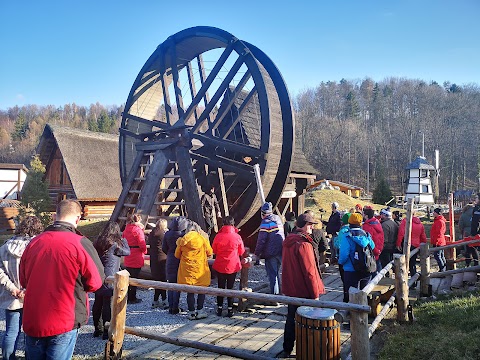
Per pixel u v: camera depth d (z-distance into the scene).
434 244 9.38
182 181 10.02
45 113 122.31
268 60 10.60
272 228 6.27
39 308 2.98
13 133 97.12
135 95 12.27
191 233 5.93
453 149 70.31
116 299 4.38
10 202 24.09
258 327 5.55
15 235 4.32
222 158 10.37
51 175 22.89
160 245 6.95
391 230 7.76
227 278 6.16
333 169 74.81
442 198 57.62
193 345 4.29
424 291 7.36
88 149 21.77
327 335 3.89
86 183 20.03
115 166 22.33
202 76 12.02
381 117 92.69
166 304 6.77
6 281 4.12
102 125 94.50
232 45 10.13
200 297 5.96
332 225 10.22
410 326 5.62
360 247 5.39
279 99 10.14
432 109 83.81
